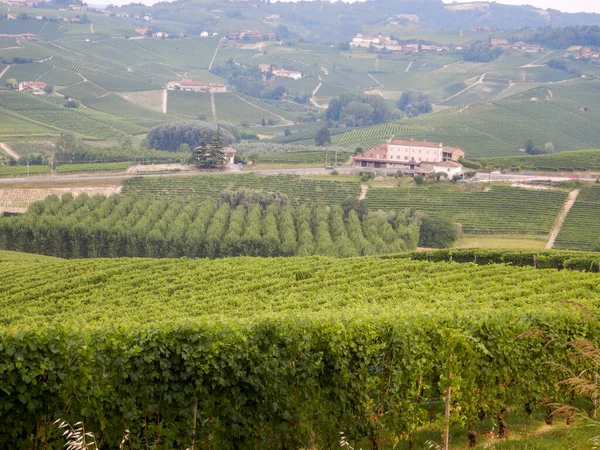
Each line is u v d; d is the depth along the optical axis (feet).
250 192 509.35
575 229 486.79
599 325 91.71
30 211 465.06
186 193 561.84
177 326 71.10
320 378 76.07
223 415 70.85
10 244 428.97
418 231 456.04
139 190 562.25
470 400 82.02
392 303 170.40
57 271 262.26
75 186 557.74
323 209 499.51
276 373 72.43
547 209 518.37
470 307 154.40
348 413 76.84
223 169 642.63
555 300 159.12
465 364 81.66
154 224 440.04
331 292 205.87
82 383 64.13
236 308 193.16
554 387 87.40
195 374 69.31
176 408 69.00
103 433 66.33
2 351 60.08
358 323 79.56
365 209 497.46
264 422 72.79
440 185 572.92
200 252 412.16
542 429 87.66
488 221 508.53
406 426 79.66
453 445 83.76
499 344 84.07
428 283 208.33
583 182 558.97
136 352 67.00
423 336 81.66
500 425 85.40
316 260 270.26
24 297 225.56
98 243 421.59
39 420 63.00
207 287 228.63
